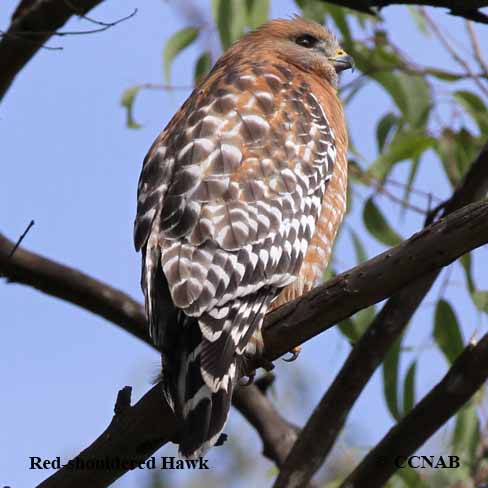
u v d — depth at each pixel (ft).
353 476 37.40
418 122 44.57
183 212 30.04
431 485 41.57
